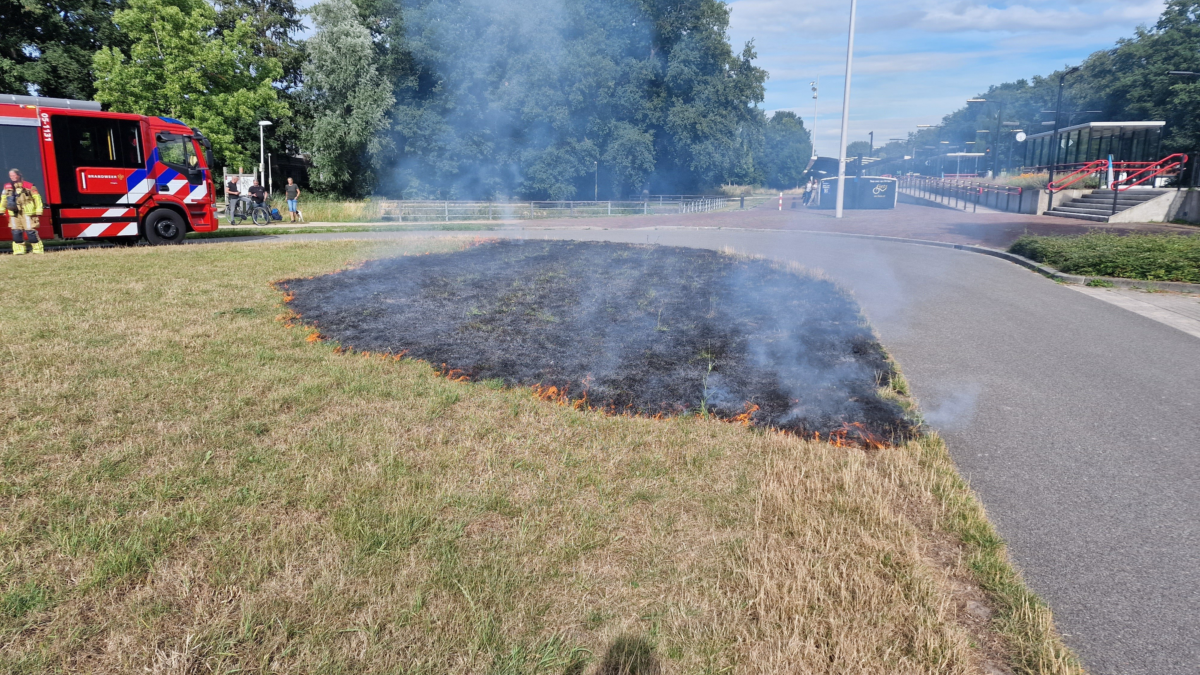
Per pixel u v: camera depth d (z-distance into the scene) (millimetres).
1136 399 5840
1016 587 3158
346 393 5781
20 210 15164
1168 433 5113
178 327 7965
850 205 34688
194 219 18469
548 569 3252
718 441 4844
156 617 2885
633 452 4652
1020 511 3980
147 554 3305
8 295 9711
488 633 2801
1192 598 3178
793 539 3516
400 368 6566
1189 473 4465
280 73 43406
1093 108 53906
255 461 4395
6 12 39406
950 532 3668
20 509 3729
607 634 2820
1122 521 3871
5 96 15859
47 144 16172
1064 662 2668
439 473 4254
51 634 2781
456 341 7598
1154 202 21578
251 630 2795
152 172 17594
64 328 7754
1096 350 7332
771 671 2609
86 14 42219
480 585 3111
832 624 2822
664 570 3266
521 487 4102
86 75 41625
